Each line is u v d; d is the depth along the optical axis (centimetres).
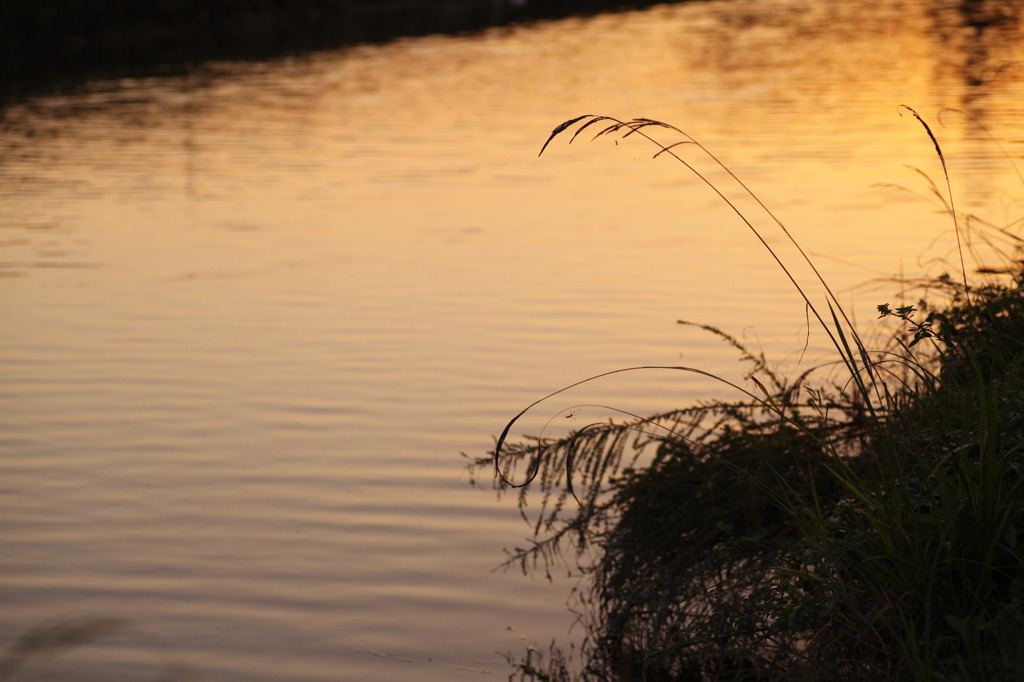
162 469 1037
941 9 7206
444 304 1527
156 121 3372
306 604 804
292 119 3334
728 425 785
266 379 1266
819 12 7350
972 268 1459
